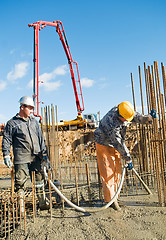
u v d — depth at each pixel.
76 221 3.31
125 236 2.68
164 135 4.37
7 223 3.43
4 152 3.88
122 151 3.75
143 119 3.84
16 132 3.96
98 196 4.67
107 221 3.20
